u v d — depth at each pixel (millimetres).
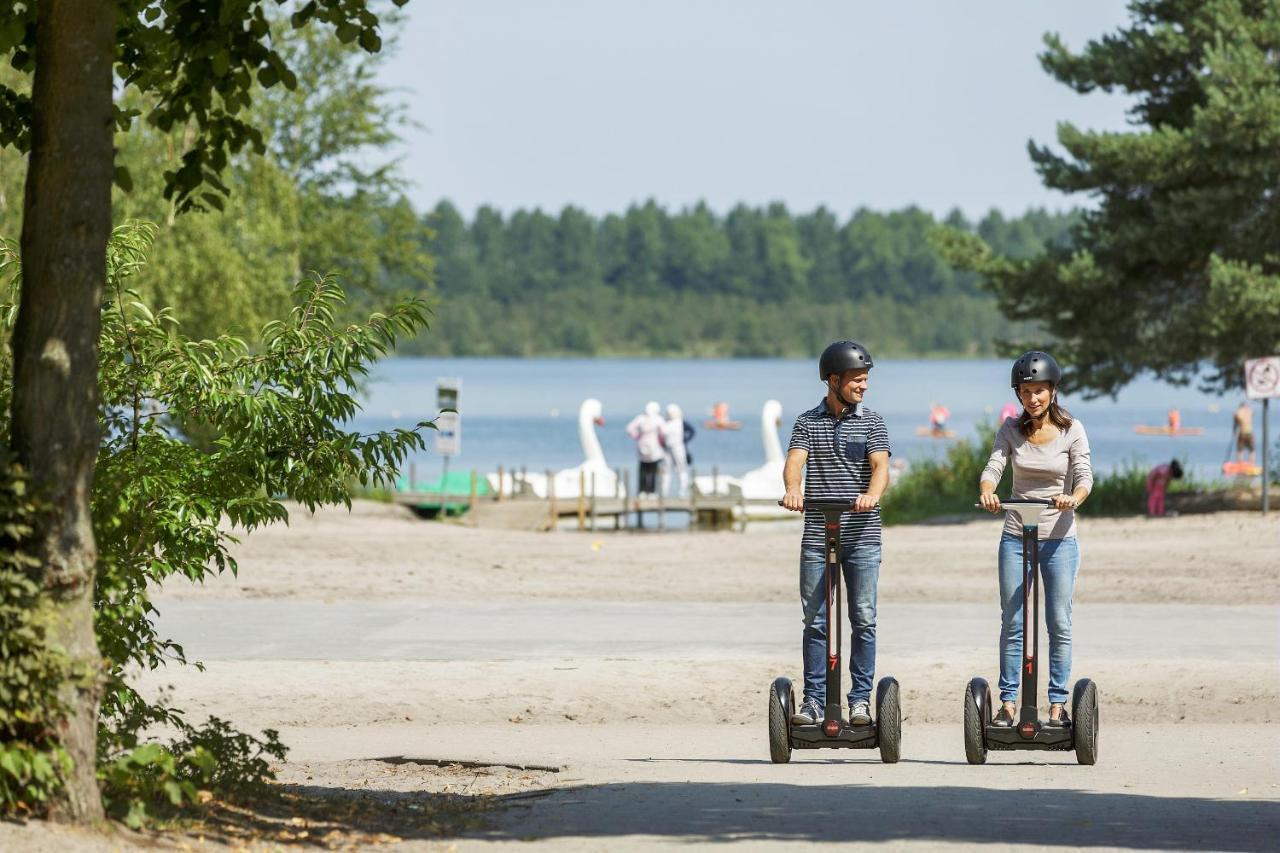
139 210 110000
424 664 44156
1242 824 23016
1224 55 95438
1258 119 93375
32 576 20297
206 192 25156
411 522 97562
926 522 99562
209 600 62188
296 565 73875
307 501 26953
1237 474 115438
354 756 32781
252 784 26000
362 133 155750
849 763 30859
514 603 62281
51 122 20500
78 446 20500
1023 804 24969
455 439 116875
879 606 60219
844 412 28188
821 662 28703
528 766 31141
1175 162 98375
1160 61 102500
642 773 29594
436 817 24406
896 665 43156
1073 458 28234
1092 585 65312
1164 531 85250
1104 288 102562
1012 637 29109
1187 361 101812
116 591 24219
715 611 59531
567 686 40844
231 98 24734
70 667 20078
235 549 78688
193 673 42688
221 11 23938
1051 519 28531
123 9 24172
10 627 19859
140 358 26031
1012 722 28984
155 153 111750
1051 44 105438
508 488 129500
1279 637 49875
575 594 65500
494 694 40031
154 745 21891
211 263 114062
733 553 81750
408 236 167000
